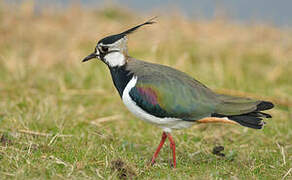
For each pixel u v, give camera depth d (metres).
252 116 9.66
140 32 21.44
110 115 13.96
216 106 9.77
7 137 11.04
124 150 11.02
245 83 16.97
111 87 16.09
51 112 13.10
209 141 12.12
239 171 9.97
